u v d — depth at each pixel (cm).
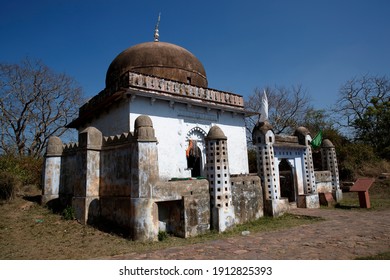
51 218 926
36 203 1122
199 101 1322
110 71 1473
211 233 809
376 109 2378
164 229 792
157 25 1650
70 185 1067
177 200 784
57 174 1154
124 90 1077
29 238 735
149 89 1174
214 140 880
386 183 1625
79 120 1477
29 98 2241
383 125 2289
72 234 769
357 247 586
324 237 694
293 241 671
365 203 1188
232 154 1433
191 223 780
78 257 586
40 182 1560
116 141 859
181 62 1434
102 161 915
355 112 2583
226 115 1452
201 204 820
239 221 917
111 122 1232
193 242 715
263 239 714
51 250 640
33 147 2252
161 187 759
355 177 1791
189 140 1285
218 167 864
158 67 1370
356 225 832
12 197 1165
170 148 1200
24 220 901
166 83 1233
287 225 895
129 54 1434
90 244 686
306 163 1326
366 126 2425
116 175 842
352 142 2358
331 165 1452
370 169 1806
